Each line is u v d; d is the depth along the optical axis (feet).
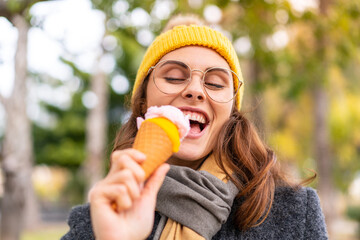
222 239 5.65
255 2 19.10
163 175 4.19
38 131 63.98
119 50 47.19
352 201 109.81
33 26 15.47
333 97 54.85
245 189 5.69
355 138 67.82
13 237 18.13
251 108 7.45
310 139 58.34
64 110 63.41
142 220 3.97
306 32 23.24
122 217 3.93
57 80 56.03
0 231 18.22
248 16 20.47
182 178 5.41
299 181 6.40
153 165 4.15
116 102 60.23
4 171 18.21
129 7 18.40
